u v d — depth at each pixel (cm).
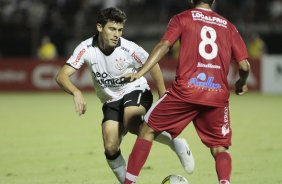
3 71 7556
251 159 2719
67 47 8312
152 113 1761
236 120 4347
